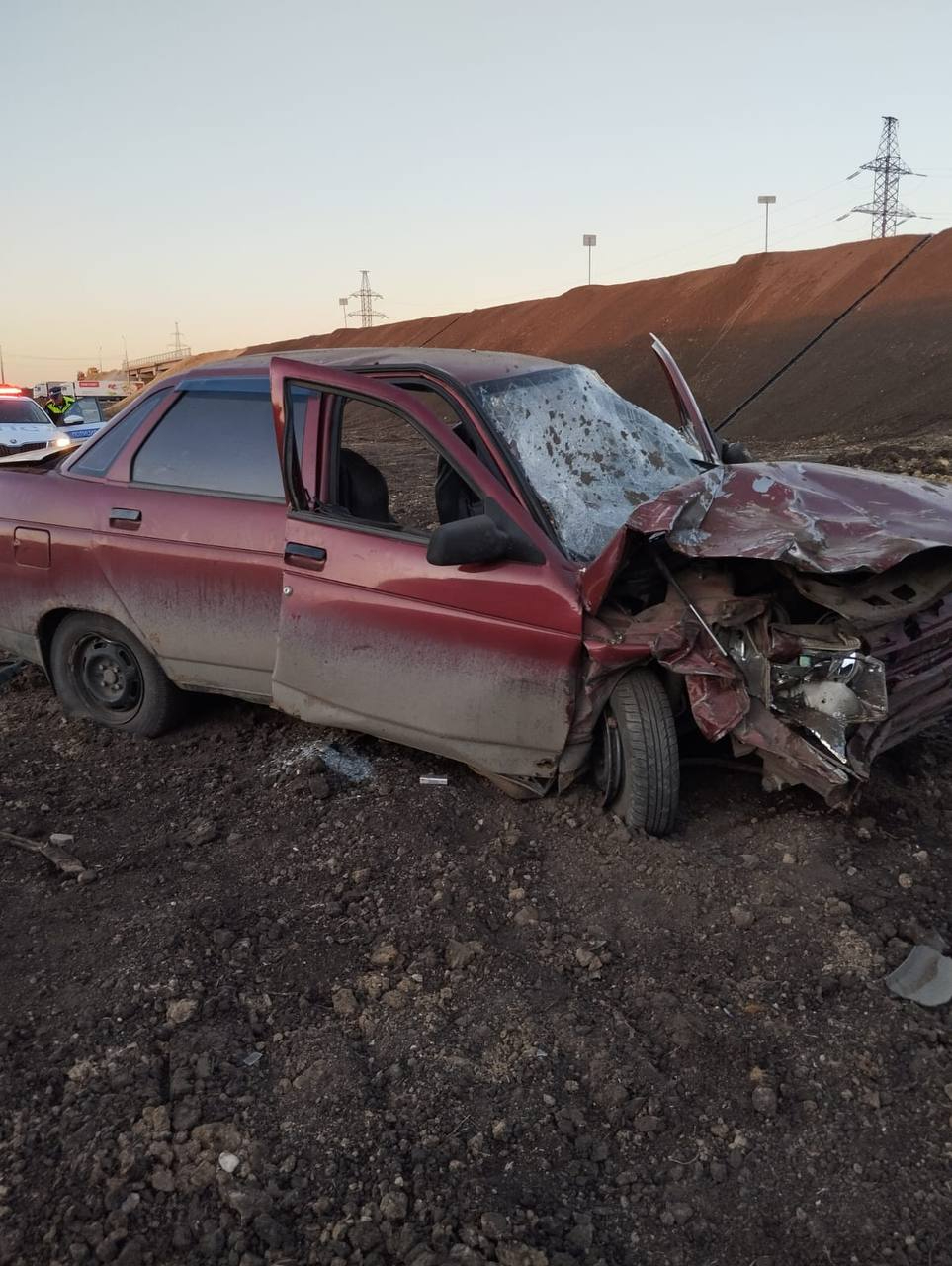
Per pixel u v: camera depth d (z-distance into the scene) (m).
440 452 4.02
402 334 78.62
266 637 4.45
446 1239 2.33
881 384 33.47
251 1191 2.46
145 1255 2.32
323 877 3.80
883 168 85.75
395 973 3.26
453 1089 2.77
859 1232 2.31
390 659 4.11
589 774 4.25
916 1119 2.60
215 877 3.84
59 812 4.44
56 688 5.33
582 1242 2.32
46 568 5.00
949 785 4.21
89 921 3.59
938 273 42.78
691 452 4.84
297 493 4.32
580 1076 2.81
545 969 3.25
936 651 3.84
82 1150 2.58
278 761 4.71
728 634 3.57
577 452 4.30
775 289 50.84
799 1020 2.96
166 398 4.87
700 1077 2.78
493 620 3.87
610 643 3.68
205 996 3.16
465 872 3.76
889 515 3.57
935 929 3.32
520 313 67.38
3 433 14.45
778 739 3.47
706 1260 2.28
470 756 4.08
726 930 3.37
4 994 3.21
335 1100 2.73
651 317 55.72
